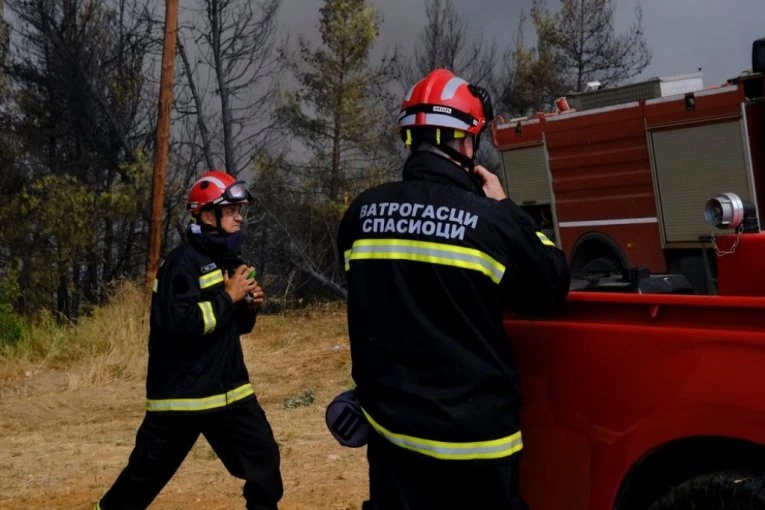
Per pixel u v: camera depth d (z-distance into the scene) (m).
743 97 8.38
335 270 24.56
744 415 2.54
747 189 8.49
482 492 2.80
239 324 4.50
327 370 10.97
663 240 9.28
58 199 23.88
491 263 2.77
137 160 24.95
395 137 26.08
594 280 3.59
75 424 9.01
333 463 6.42
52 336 12.47
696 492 2.71
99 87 26.41
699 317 2.70
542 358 3.06
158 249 17.08
